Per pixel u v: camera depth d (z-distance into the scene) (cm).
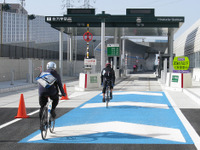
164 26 3978
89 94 2088
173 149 680
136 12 3941
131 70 9362
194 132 858
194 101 1639
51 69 805
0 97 1914
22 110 1136
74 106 1448
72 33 5066
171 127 930
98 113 1219
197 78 3822
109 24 4038
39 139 782
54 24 4072
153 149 680
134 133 845
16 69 3578
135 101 1628
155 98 1786
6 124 999
